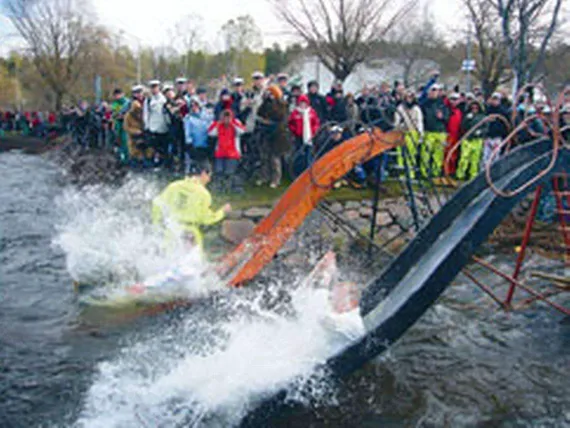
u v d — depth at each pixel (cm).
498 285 856
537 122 1117
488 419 507
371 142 854
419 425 496
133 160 1368
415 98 1168
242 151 1255
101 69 4525
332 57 1465
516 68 1226
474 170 1250
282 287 801
